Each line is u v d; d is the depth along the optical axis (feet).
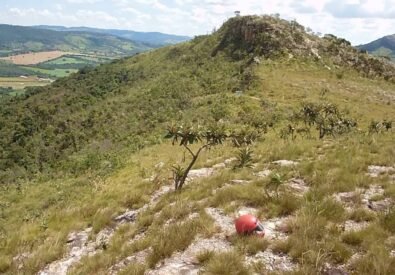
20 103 524.52
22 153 317.42
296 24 440.04
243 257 25.73
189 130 49.83
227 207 35.88
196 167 65.51
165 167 79.97
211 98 270.05
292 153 58.08
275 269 23.99
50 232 44.88
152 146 154.20
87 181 103.71
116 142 237.25
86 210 50.39
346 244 26.02
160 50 627.05
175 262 27.50
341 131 95.14
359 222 29.86
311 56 368.68
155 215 40.11
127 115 326.24
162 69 528.22
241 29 452.35
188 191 45.50
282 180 40.34
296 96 252.62
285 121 161.58
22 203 100.94
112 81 547.08
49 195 100.12
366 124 190.80
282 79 298.97
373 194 36.01
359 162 47.03
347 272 22.70
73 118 377.30
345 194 36.47
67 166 158.40
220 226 32.19
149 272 27.12
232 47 449.06
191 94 335.26
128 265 28.53
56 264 35.04
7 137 383.86
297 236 27.04
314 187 37.58
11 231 53.26
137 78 534.37
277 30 399.65
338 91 277.85
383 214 29.60
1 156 335.88
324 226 28.60
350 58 388.98
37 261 35.27
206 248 28.71
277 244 26.71
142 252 31.24
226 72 379.55
